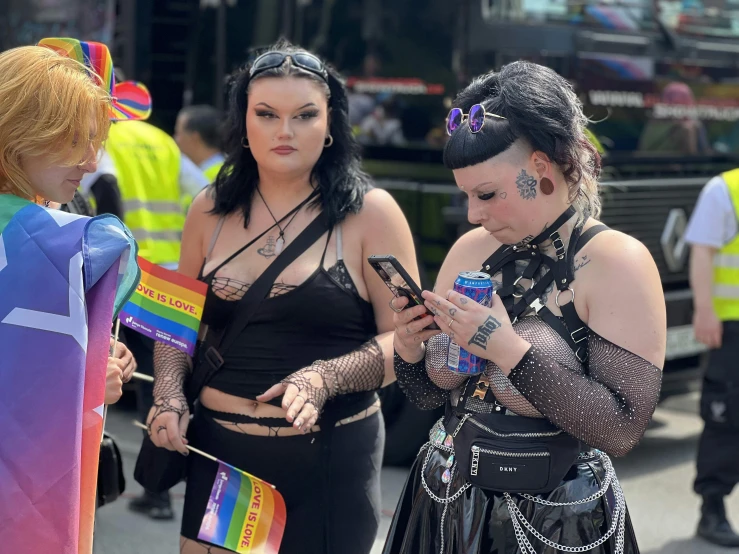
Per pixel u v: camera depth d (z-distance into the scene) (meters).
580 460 2.16
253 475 2.72
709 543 4.45
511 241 2.14
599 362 2.07
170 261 4.99
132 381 4.90
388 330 2.78
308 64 2.72
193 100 5.68
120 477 2.92
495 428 2.14
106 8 5.85
